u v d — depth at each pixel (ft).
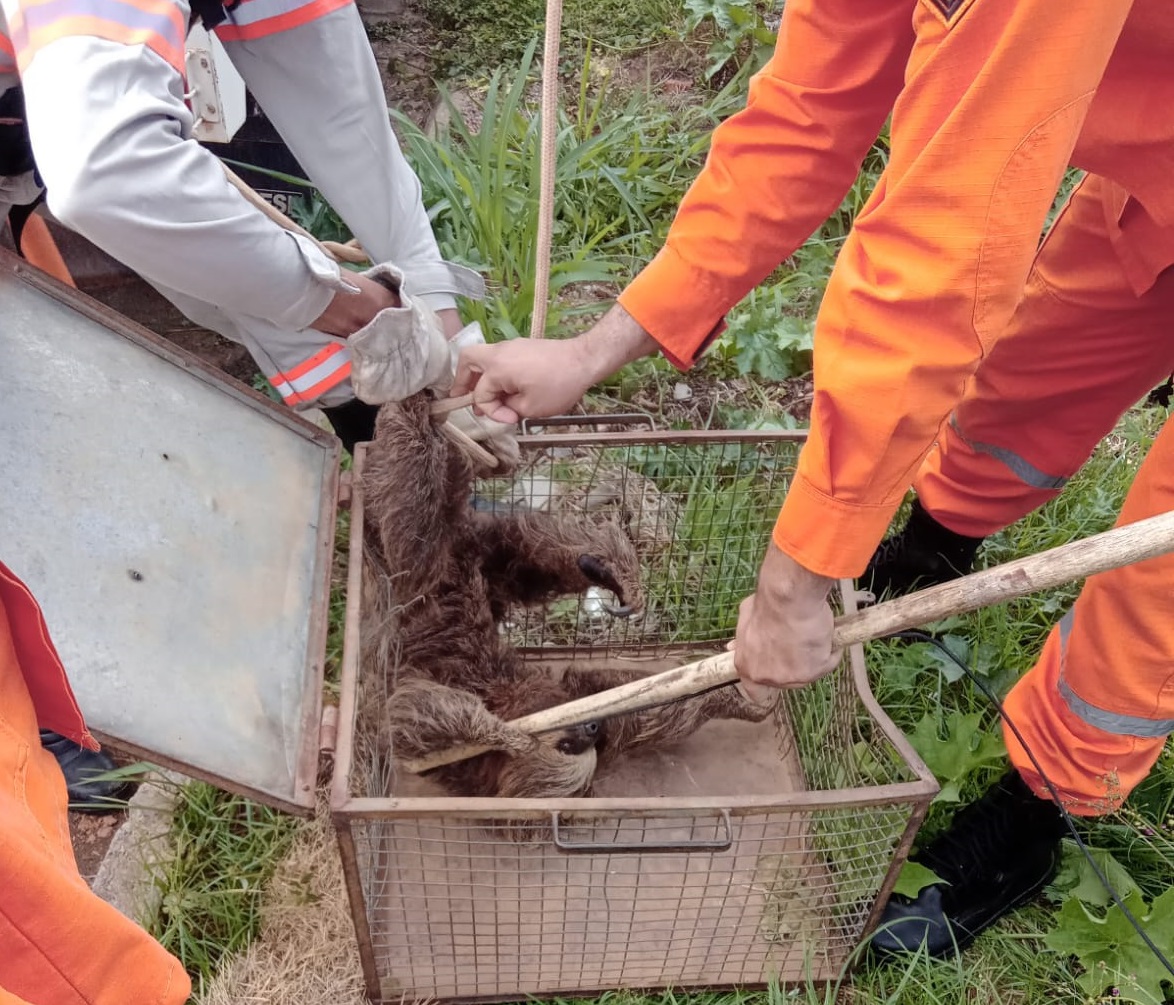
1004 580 4.76
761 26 14.57
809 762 8.26
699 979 7.20
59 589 5.24
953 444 8.35
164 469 6.10
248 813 7.88
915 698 8.77
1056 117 3.80
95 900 4.14
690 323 6.61
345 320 6.57
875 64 5.73
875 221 4.23
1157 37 4.56
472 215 11.79
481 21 15.99
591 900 7.58
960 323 4.12
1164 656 6.07
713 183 6.34
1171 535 4.47
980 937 7.55
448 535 7.68
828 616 5.06
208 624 5.85
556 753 7.34
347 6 6.98
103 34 5.01
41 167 5.16
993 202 3.90
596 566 7.77
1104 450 10.46
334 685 8.74
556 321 11.32
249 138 10.68
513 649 8.65
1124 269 6.35
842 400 4.32
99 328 6.14
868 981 7.32
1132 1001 7.02
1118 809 7.25
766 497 9.07
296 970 7.27
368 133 7.38
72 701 4.59
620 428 10.99
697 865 7.80
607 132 12.62
